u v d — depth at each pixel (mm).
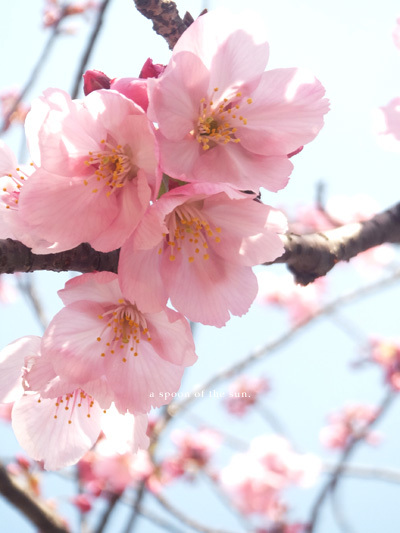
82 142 273
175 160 273
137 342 285
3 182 282
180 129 273
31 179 271
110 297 286
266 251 282
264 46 278
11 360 297
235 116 279
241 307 281
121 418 297
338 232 338
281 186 279
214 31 276
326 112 280
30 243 271
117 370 285
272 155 279
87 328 286
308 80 280
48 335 284
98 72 283
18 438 299
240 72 279
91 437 300
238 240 282
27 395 299
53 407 300
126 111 271
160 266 278
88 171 274
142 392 285
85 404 299
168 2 314
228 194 271
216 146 277
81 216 271
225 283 282
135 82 275
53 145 271
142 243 267
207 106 278
